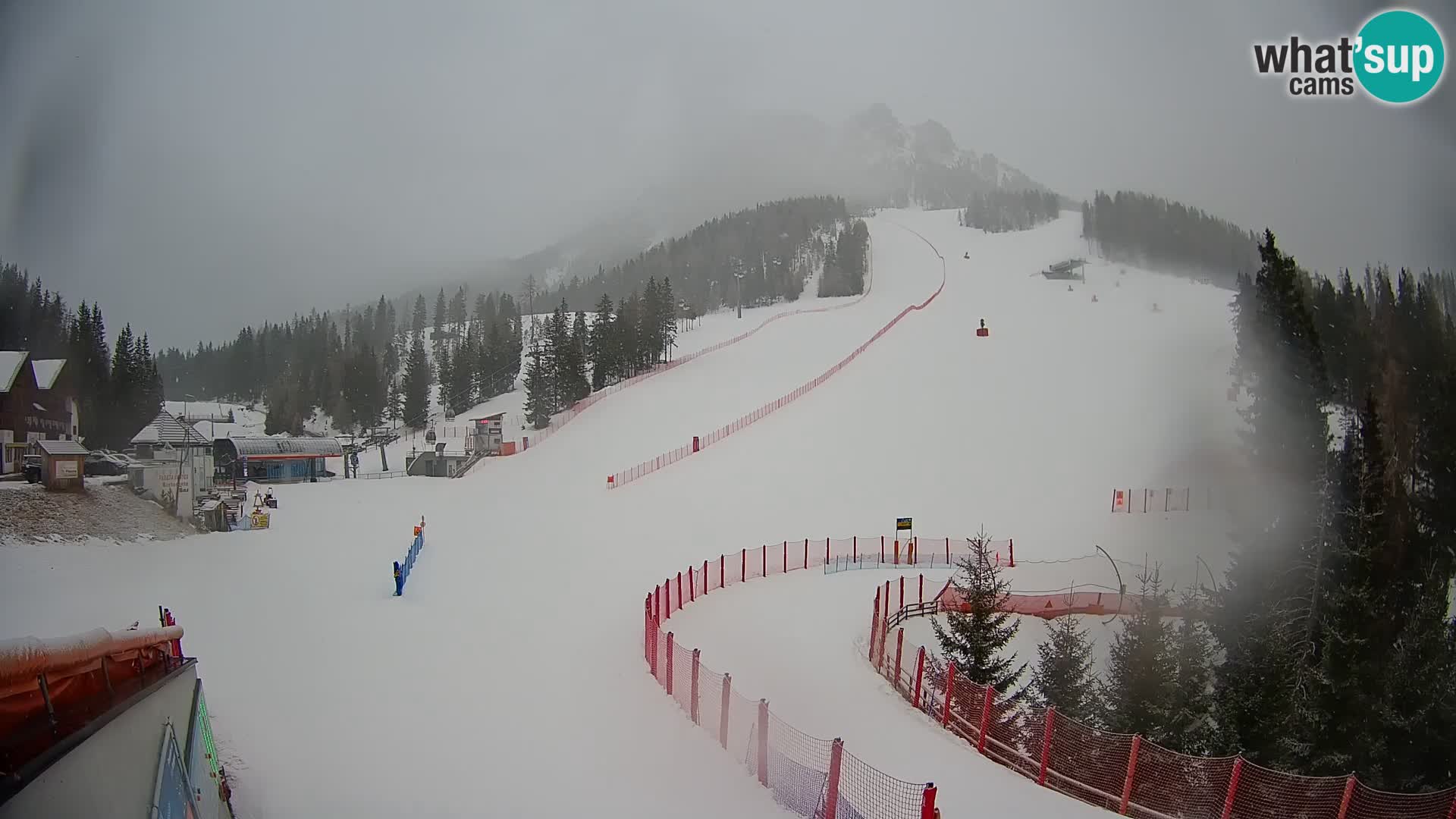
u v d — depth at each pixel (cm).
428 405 11344
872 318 11362
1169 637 2048
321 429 10981
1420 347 3306
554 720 1670
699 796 1341
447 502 5181
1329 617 1961
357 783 1317
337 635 2191
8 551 2522
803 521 4400
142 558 2806
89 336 6166
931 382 6994
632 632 2431
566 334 10406
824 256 18550
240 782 1280
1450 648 1905
